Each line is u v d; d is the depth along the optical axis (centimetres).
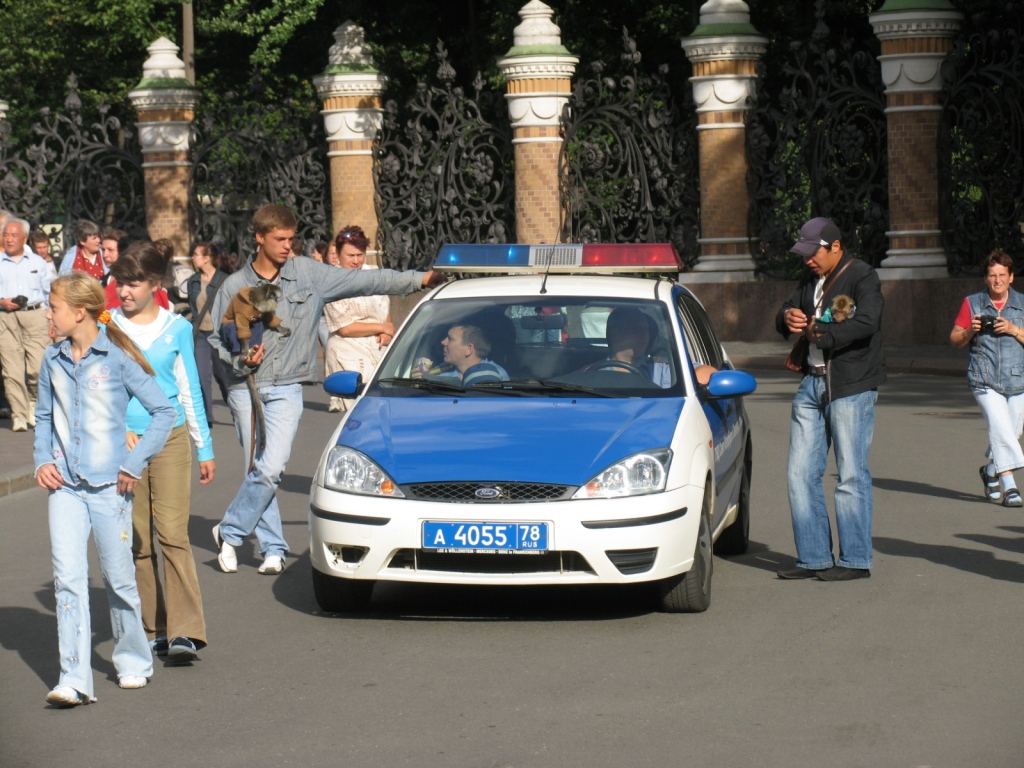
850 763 659
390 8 4669
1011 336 1351
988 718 725
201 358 2089
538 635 905
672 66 4425
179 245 3456
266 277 1107
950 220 2886
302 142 3444
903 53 2831
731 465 1077
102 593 1081
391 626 939
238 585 1079
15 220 2014
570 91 3178
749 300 3058
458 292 1100
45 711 769
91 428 770
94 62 5003
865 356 1044
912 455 1644
